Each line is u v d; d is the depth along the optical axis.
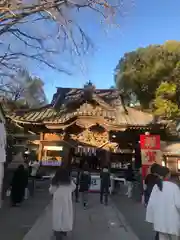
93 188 16.80
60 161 23.34
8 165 13.90
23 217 8.96
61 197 5.77
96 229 7.70
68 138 24.12
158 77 33.44
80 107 24.83
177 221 4.38
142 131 23.58
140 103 36.84
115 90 29.80
